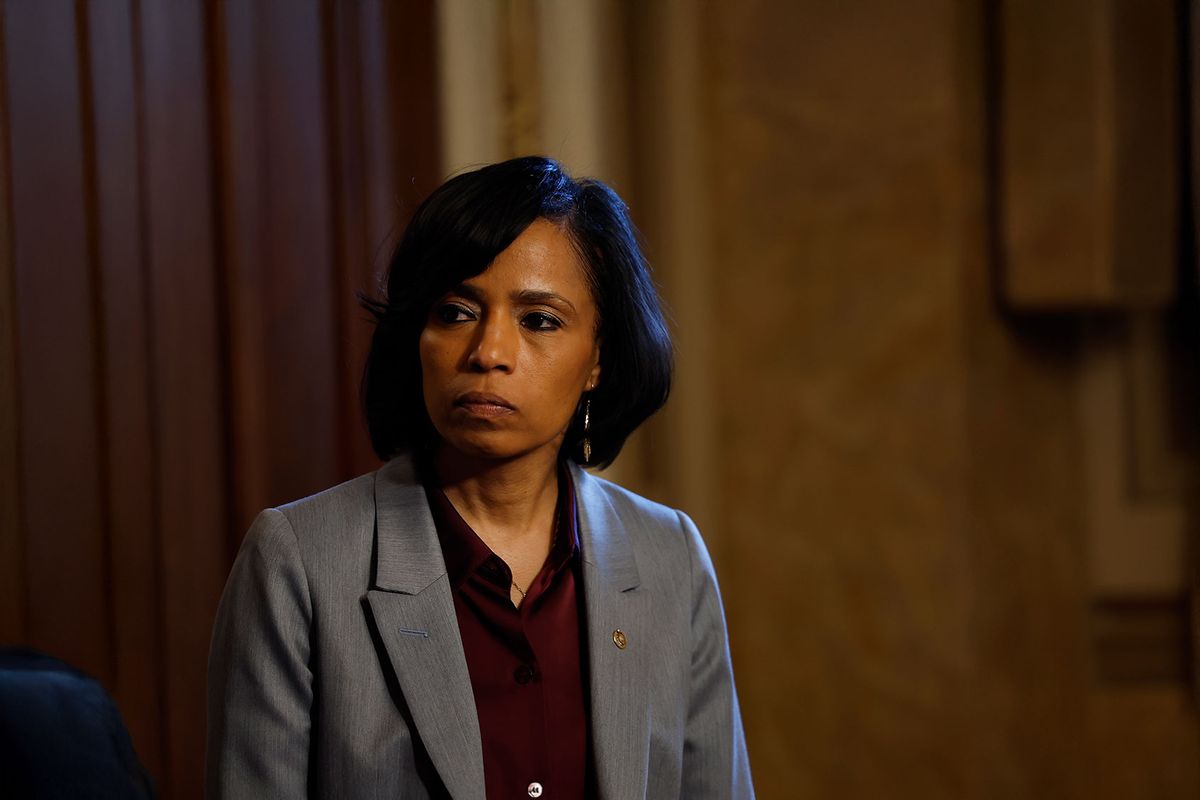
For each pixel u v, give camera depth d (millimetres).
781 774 13625
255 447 11430
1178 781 13711
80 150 10844
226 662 5379
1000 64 13180
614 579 5879
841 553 13625
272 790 5137
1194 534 13711
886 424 13516
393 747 5188
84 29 10859
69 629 10797
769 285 13625
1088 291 12984
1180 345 13672
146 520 11094
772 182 13594
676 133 13328
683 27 13320
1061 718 13695
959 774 13477
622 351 5863
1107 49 12930
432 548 5570
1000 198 13258
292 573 5359
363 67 11766
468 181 5355
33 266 10680
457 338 5336
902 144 13414
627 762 5477
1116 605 13812
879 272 13492
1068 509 13766
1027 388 13648
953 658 13453
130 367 11039
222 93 11312
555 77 12570
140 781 4148
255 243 11438
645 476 13531
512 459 5664
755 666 13688
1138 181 13000
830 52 13484
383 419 5887
